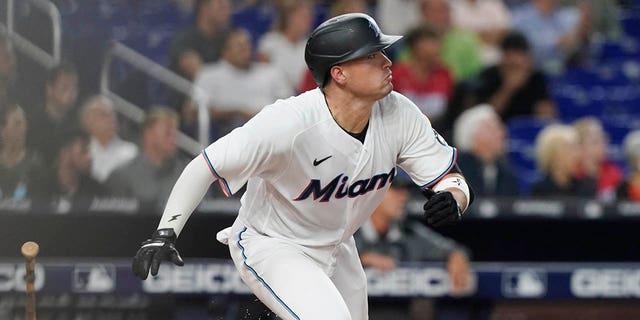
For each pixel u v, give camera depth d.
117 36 34.34
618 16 38.75
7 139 29.27
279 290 15.16
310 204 15.38
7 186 29.30
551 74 36.72
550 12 36.78
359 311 17.17
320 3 36.81
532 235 31.53
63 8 34.44
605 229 31.50
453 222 14.97
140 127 31.19
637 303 32.34
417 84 32.75
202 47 31.83
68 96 30.03
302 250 15.78
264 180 15.64
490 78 33.53
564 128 31.27
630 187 31.20
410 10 34.03
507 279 29.23
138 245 29.94
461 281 28.67
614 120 35.09
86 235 29.80
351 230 16.17
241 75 31.81
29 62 30.59
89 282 28.69
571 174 30.77
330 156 14.99
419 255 28.64
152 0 35.59
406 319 29.78
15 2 31.19
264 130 14.64
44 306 29.06
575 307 32.53
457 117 32.84
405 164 15.95
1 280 28.67
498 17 35.34
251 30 35.53
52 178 29.58
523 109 33.81
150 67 32.09
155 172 29.80
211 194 29.73
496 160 30.44
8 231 29.56
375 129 15.24
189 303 29.55
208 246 30.38
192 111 31.16
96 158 29.77
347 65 14.75
